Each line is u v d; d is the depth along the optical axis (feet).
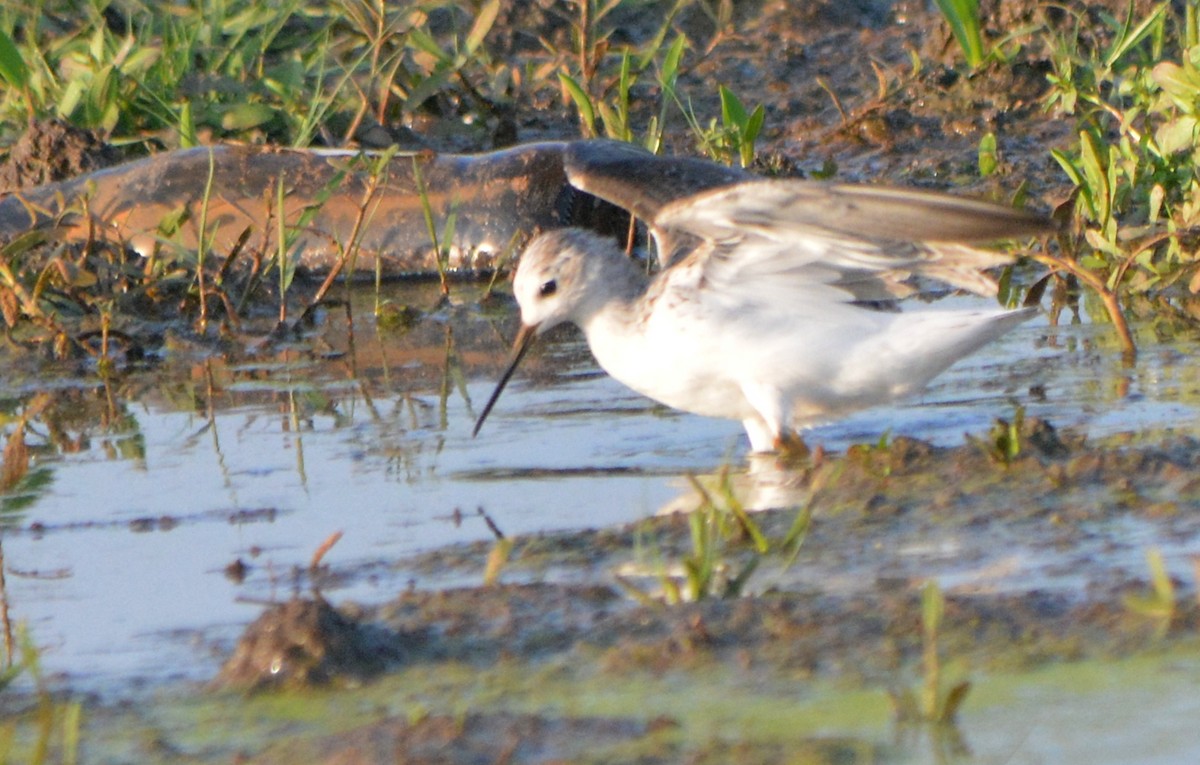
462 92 60.49
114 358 45.11
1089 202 47.52
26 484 35.14
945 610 25.52
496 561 27.99
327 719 23.16
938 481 32.12
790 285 34.99
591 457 35.94
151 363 44.83
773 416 35.06
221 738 22.74
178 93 56.13
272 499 33.60
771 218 32.30
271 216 48.44
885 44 66.03
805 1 68.59
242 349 45.68
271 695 24.04
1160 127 49.73
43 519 32.81
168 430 39.06
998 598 25.95
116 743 22.75
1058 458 32.91
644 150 44.32
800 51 65.92
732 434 37.37
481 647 25.26
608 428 38.14
